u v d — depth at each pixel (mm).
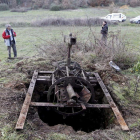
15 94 4211
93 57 6953
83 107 3748
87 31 12742
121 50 6641
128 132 3152
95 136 3055
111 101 4051
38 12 28922
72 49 7648
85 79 4242
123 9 33719
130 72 5766
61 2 32250
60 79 4004
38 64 6180
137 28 16594
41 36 13500
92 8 31828
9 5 35500
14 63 6391
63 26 15359
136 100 4172
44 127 3400
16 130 3062
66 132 3295
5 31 7547
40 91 5227
